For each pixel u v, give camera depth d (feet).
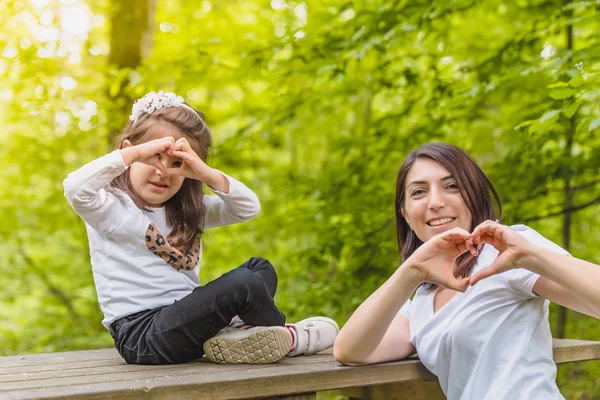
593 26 11.45
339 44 12.82
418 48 14.80
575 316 14.32
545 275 5.40
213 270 18.67
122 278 6.62
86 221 6.58
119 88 15.03
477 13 14.52
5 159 17.72
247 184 16.85
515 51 12.14
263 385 5.64
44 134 17.37
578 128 9.98
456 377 6.03
